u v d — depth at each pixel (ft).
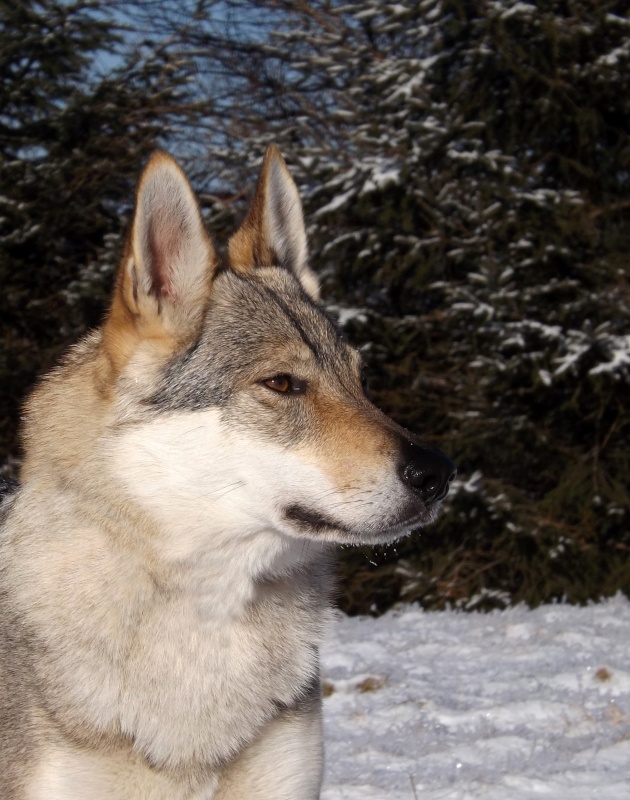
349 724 6.40
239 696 4.77
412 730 6.26
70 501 4.78
